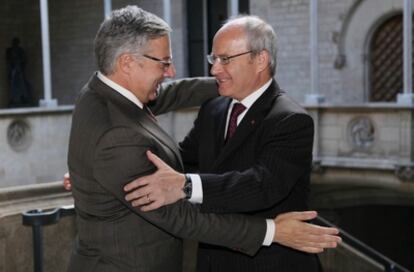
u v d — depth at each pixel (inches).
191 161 102.8
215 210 78.7
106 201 76.6
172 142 82.0
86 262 80.0
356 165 434.0
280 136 85.0
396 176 416.5
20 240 123.0
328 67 573.0
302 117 85.8
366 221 607.2
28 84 727.1
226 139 93.8
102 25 79.0
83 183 77.3
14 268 122.3
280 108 87.4
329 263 175.6
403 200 483.8
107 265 78.7
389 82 550.6
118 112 76.1
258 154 87.5
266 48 88.7
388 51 548.4
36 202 131.0
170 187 75.3
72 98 732.7
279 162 83.7
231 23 89.1
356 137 436.1
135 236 77.7
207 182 78.0
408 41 441.1
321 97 476.4
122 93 78.4
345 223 576.4
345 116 438.9
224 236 78.4
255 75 89.4
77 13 717.9
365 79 557.3
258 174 81.8
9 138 491.2
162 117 488.4
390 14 536.7
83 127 76.4
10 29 761.6
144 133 76.5
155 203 73.9
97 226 78.3
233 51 87.5
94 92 79.1
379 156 427.8
